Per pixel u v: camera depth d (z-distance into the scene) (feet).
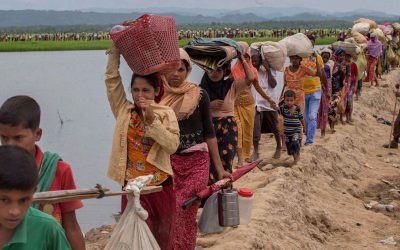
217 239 23.03
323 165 38.78
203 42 25.98
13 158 10.15
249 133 34.45
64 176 13.15
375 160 47.03
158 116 17.74
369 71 79.00
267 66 36.86
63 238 11.15
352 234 29.17
